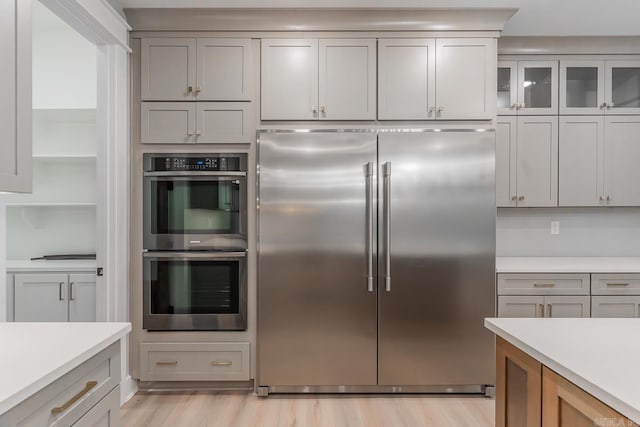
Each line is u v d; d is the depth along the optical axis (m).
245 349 2.74
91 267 2.90
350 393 2.74
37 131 3.30
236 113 2.73
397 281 2.67
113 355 1.29
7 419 0.85
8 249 3.29
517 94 3.11
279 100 2.72
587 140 3.12
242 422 2.37
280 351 2.69
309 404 2.59
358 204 2.66
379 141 2.66
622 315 2.79
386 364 2.69
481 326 2.69
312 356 2.68
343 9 2.66
